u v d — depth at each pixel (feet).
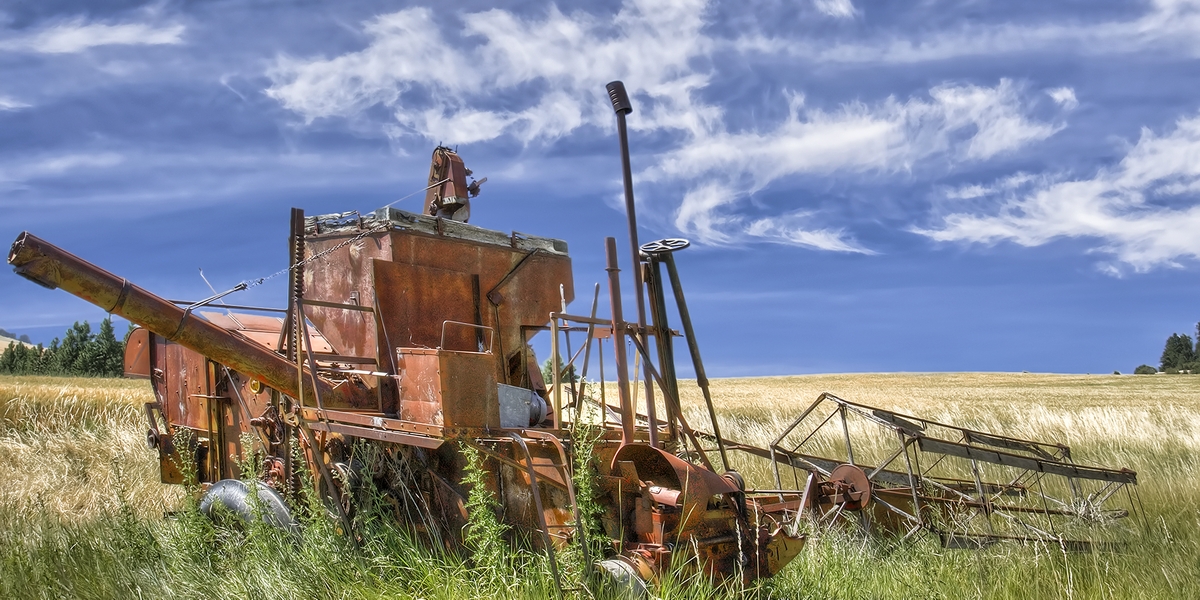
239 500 22.53
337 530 20.07
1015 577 22.13
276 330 27.09
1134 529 28.60
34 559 22.93
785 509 26.48
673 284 21.33
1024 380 270.46
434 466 21.03
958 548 24.99
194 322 20.68
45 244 19.34
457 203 28.86
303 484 21.99
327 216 25.44
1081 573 23.09
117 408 61.57
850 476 28.07
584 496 17.46
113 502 35.45
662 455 17.81
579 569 16.87
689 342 21.36
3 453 49.08
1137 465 46.19
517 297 26.84
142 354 30.37
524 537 19.22
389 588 17.90
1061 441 61.11
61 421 58.29
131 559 22.56
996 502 29.91
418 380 18.38
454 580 17.65
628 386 18.74
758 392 173.58
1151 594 21.74
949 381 262.06
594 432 20.47
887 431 56.29
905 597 20.57
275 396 24.13
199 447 27.89
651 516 17.90
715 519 18.22
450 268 25.12
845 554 22.91
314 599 18.39
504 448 20.10
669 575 16.49
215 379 26.86
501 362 25.98
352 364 23.44
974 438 32.01
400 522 20.89
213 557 21.52
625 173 19.86
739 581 17.76
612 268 18.94
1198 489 35.47
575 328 24.57
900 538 25.81
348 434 19.84
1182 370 424.87
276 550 20.21
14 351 196.24
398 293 23.59
